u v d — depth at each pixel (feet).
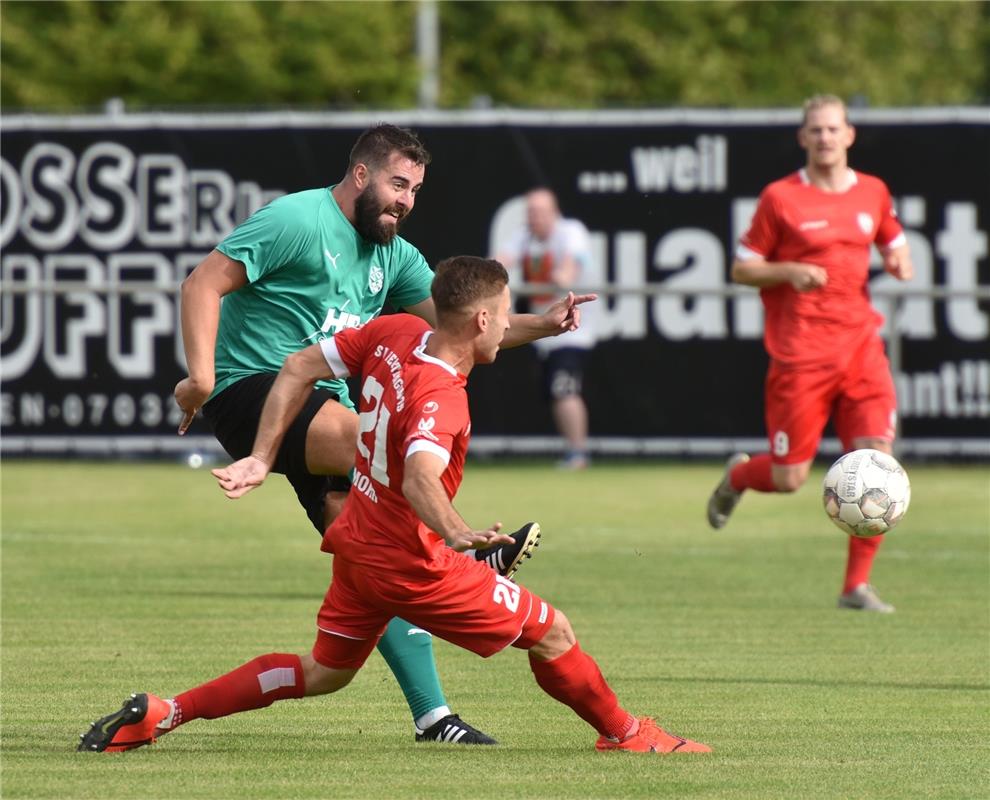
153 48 280.92
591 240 186.19
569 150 185.57
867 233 106.42
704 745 64.59
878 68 328.49
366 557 58.95
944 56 346.33
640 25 311.27
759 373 183.73
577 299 70.33
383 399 58.44
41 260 190.19
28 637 89.92
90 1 285.84
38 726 67.31
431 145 186.19
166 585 109.60
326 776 58.85
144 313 187.32
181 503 159.02
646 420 184.75
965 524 144.66
